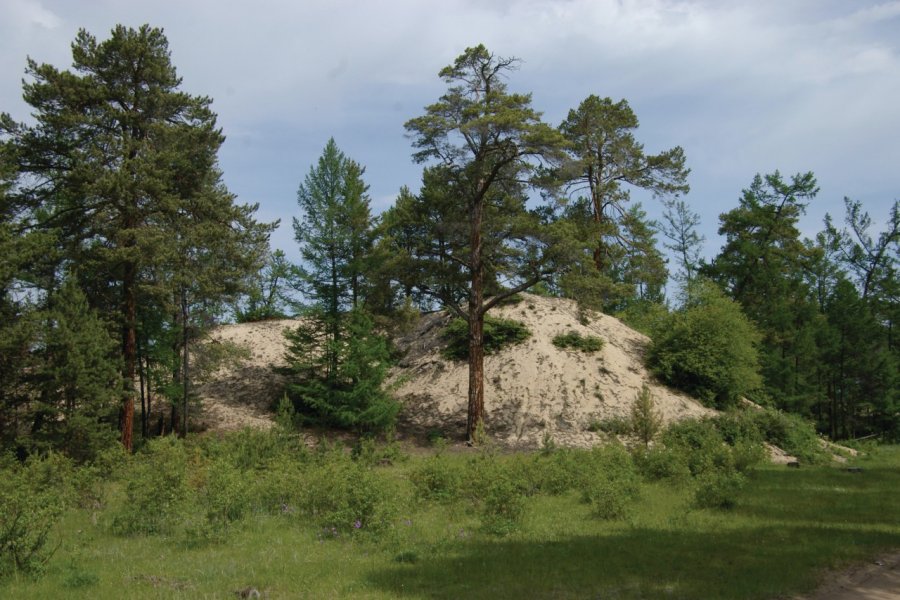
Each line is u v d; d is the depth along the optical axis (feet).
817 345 160.15
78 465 68.08
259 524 41.32
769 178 162.81
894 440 159.12
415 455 89.40
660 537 37.40
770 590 26.73
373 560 32.40
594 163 136.15
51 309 74.18
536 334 127.85
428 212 103.35
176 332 93.91
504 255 104.27
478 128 88.58
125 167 77.30
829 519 43.47
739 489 55.16
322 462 61.77
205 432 98.37
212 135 87.25
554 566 30.83
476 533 39.01
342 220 101.04
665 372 116.16
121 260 77.66
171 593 26.55
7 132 78.95
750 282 162.50
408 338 143.13
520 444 97.76
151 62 83.30
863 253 193.26
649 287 199.11
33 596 26.40
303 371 106.22
